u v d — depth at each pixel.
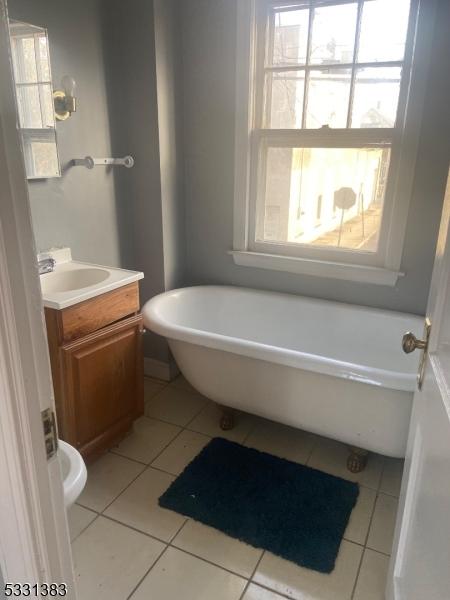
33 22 1.89
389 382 1.63
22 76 1.87
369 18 2.10
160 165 2.41
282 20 2.27
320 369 1.74
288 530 1.68
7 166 0.54
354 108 2.24
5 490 0.65
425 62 1.96
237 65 2.31
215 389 2.14
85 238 2.32
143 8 2.18
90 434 1.93
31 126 1.94
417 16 1.95
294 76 2.32
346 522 1.72
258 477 1.94
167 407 2.46
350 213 2.38
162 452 2.10
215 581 1.49
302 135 2.37
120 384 2.04
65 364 1.75
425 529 0.89
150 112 2.34
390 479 1.95
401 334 2.26
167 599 1.42
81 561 1.54
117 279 1.95
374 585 1.47
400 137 2.14
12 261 0.56
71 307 1.72
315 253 2.50
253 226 2.61
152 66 2.26
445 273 0.89
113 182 2.43
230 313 2.62
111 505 1.79
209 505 1.79
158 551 1.59
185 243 2.76
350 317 2.36
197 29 2.36
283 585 1.47
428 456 0.91
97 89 2.24
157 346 2.71
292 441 2.20
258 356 1.86
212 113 2.46
